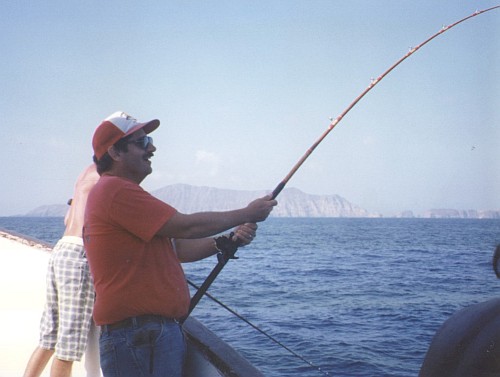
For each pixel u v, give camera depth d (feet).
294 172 8.25
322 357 36.17
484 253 154.81
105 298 6.88
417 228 439.63
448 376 4.90
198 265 109.91
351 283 85.40
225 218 7.18
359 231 366.02
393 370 33.12
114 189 6.91
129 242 6.86
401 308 60.85
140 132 7.57
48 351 9.12
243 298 67.31
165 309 6.92
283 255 149.48
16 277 13.80
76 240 9.10
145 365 6.79
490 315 4.93
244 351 36.78
